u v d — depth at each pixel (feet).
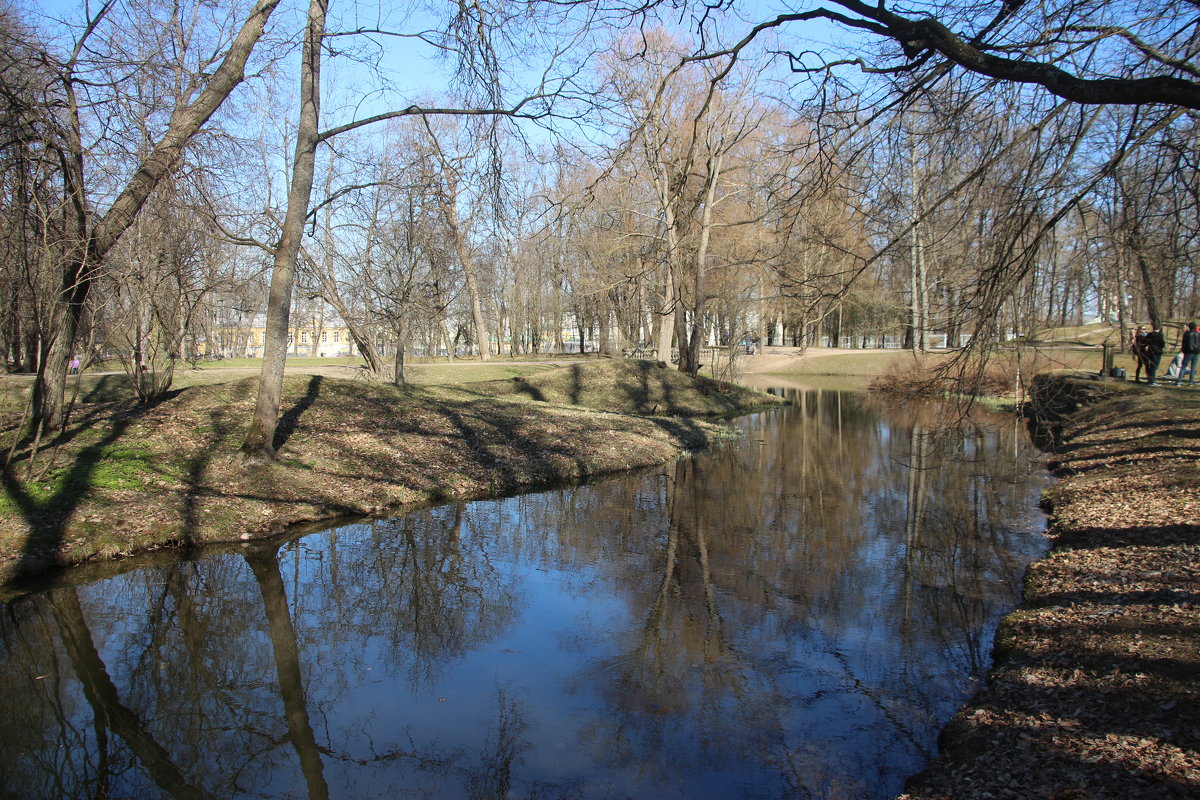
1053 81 15.29
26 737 19.36
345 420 51.11
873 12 16.44
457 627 26.63
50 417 38.65
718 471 57.06
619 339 132.67
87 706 20.99
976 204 22.25
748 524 40.70
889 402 102.01
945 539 36.45
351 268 61.72
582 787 16.96
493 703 21.17
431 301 65.31
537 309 164.14
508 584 31.17
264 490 39.24
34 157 32.32
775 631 25.86
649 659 23.89
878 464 59.77
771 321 162.09
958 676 21.71
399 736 19.38
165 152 36.96
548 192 27.22
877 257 21.95
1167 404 56.39
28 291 36.17
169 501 35.81
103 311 45.11
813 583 30.73
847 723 19.49
